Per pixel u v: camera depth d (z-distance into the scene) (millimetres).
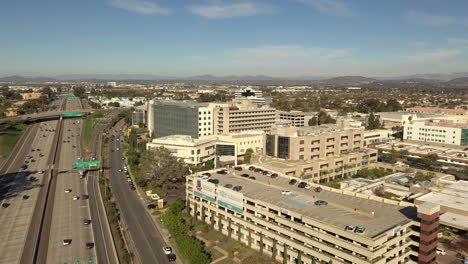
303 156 190500
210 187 125938
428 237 88750
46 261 98812
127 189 167250
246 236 111125
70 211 136875
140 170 176750
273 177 141500
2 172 194500
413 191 147875
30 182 175625
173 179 169500
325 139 197125
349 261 84375
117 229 119562
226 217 119438
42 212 134500
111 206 133625
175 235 110375
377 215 97688
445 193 139000
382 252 82312
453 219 117250
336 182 173375
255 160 190125
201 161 199750
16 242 109875
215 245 111000
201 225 125875
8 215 131750
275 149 197000
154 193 158625
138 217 132875
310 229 93625
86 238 113500
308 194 118188
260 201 108938
